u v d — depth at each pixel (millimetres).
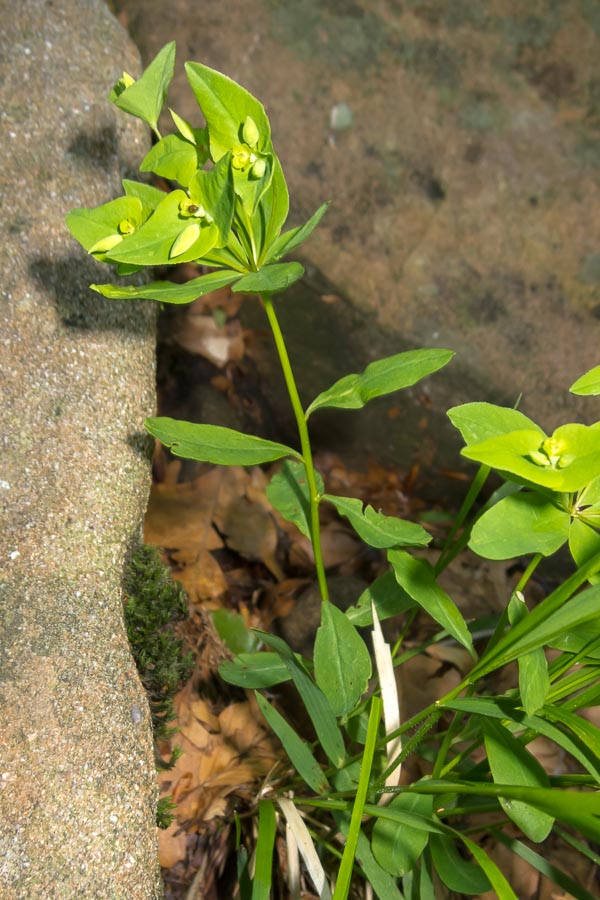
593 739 345
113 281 432
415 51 703
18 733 349
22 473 387
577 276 639
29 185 437
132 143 467
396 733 381
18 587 369
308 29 696
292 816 410
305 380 696
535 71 710
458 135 676
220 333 687
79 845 343
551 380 614
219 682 514
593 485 343
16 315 412
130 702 368
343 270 628
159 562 406
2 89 450
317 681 395
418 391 637
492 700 366
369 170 656
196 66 330
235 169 339
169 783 478
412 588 382
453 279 634
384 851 386
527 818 350
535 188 666
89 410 406
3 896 331
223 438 379
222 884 460
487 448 320
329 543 628
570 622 323
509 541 337
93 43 476
